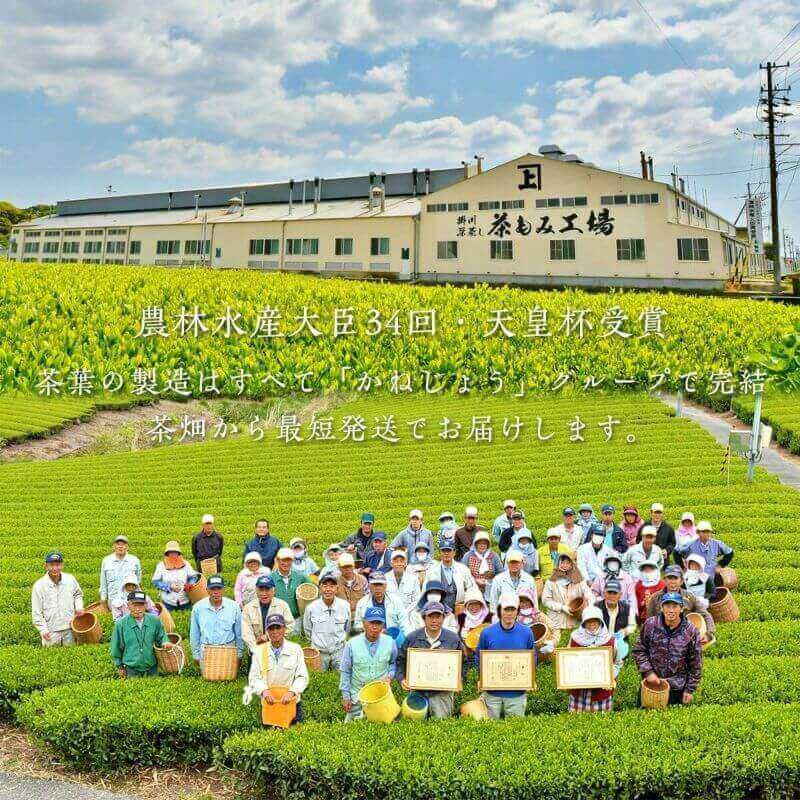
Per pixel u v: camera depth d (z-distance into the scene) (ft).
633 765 30.25
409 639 34.76
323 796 31.12
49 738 34.63
